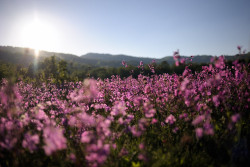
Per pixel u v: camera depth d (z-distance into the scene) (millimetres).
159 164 2381
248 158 2270
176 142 3039
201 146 2875
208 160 2584
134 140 3189
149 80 6930
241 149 2393
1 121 2510
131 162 2602
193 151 2807
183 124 3457
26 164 2424
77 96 3689
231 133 2705
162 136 3234
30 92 8500
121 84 7605
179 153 2723
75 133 3020
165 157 2551
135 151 2729
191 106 3375
